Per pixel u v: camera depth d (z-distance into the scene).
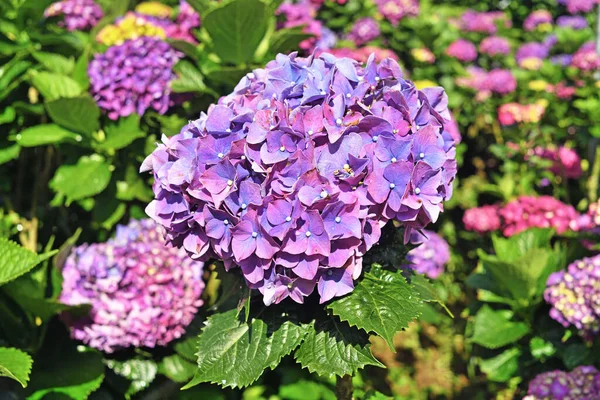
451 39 1.91
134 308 0.85
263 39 1.04
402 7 1.80
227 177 0.58
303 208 0.56
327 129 0.57
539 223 1.16
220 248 0.59
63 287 0.88
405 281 0.60
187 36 1.12
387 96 0.59
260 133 0.57
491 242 1.40
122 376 0.88
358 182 0.57
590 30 2.00
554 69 1.65
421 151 0.58
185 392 0.94
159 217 0.60
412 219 0.58
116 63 0.96
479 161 1.75
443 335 1.43
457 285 1.51
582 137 1.37
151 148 0.99
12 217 1.08
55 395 0.82
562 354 0.97
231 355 0.61
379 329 0.57
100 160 0.99
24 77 1.03
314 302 0.62
